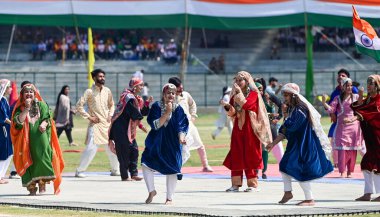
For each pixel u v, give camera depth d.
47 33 108.69
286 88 25.77
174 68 105.81
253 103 30.08
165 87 26.02
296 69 109.56
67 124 56.16
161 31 111.50
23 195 29.61
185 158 26.70
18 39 108.12
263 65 110.19
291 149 25.70
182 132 26.03
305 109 25.55
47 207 25.81
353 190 30.33
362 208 24.72
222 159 45.56
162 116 25.91
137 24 73.00
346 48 112.00
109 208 25.11
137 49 107.88
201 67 107.12
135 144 34.78
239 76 30.23
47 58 105.75
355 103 27.64
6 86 32.72
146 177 26.56
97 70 36.38
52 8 71.44
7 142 33.50
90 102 36.19
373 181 27.36
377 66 109.06
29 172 29.30
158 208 25.05
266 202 26.81
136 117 34.47
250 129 30.02
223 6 73.44
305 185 25.66
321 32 109.69
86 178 35.84
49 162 29.25
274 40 113.00
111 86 102.88
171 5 73.31
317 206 25.53
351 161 35.47
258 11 72.88
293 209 24.53
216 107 100.12
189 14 73.44
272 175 36.50
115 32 109.31
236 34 114.56
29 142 29.19
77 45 105.44
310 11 71.81
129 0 72.44
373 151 26.98
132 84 34.94
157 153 26.12
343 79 35.34
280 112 35.12
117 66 105.25
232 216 22.77
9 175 37.06
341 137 35.34
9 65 102.50
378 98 27.06
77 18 71.62
